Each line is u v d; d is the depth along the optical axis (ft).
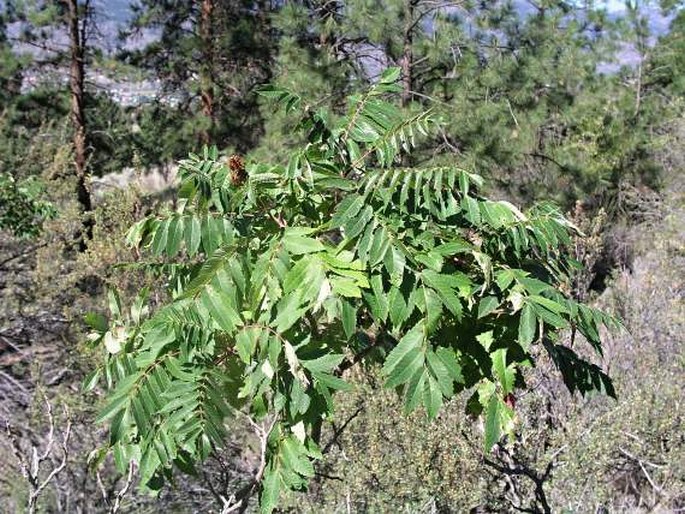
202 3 57.57
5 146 43.98
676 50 66.13
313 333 8.61
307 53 41.55
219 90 57.82
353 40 42.09
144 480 8.31
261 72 58.13
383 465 17.81
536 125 41.01
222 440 8.02
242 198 8.16
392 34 39.86
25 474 15.38
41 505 22.39
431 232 7.82
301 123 9.21
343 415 18.43
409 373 7.11
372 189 7.86
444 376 7.13
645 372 23.21
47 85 56.29
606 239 46.85
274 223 8.66
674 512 19.39
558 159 44.09
